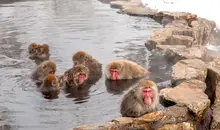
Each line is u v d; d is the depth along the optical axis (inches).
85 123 278.5
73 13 703.7
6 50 467.2
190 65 381.4
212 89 335.6
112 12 719.1
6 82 362.6
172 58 439.8
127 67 376.2
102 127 261.6
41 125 275.7
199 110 287.0
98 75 383.9
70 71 356.8
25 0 861.2
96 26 592.4
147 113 286.7
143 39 516.4
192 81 339.6
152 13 680.4
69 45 484.4
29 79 371.2
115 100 322.7
